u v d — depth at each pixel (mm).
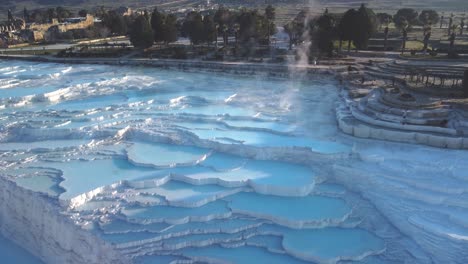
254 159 38812
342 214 31281
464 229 28344
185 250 28688
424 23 102000
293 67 67938
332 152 37688
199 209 32125
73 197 32531
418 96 47375
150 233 29625
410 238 29016
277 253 28609
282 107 50906
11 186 35219
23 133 44500
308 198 33500
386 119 41750
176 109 51062
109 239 28844
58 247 31375
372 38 87625
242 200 33344
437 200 30938
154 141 42938
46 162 39156
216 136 42219
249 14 84125
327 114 48125
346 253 27984
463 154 36250
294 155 38156
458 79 53125
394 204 31453
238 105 52000
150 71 73500
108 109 51094
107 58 82750
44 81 65312
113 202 32969
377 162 35969
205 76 68875
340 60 71062
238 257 28109
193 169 37188
